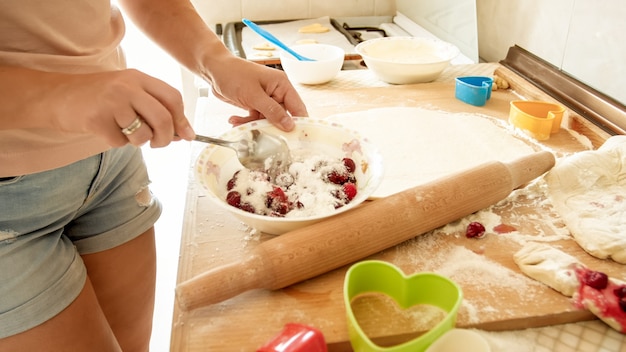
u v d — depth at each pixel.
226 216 0.73
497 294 0.58
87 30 0.65
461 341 0.49
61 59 0.61
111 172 0.75
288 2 1.99
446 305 0.55
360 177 0.74
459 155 0.91
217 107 1.11
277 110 0.78
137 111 0.50
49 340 0.63
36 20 0.57
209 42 0.81
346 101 1.16
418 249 0.66
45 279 0.63
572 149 0.93
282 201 0.68
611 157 0.79
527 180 0.77
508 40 1.39
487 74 1.30
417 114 1.06
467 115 1.07
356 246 0.62
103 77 0.51
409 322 0.54
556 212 0.73
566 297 0.57
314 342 0.48
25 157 0.60
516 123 0.99
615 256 0.63
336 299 0.58
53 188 0.65
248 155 0.77
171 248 1.66
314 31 1.84
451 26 1.57
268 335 0.54
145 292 0.88
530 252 0.63
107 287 0.82
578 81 1.09
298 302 0.58
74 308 0.66
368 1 2.04
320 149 0.82
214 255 0.66
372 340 0.53
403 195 0.68
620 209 0.70
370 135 0.98
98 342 0.70
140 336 0.92
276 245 0.59
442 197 0.68
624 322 0.54
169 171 1.94
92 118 0.49
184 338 0.53
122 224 0.79
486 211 0.73
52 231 0.67
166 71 1.91
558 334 0.55
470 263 0.63
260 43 1.72
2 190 0.60
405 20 1.91
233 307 0.57
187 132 0.57
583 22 1.06
